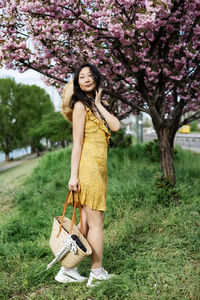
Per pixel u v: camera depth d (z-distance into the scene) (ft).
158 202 13.93
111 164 26.30
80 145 7.48
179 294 6.96
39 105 145.89
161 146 15.07
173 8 12.30
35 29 11.71
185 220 11.32
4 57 11.79
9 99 136.26
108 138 7.69
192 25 13.11
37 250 10.59
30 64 12.99
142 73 13.16
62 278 7.93
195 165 25.13
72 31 12.41
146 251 9.43
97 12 11.70
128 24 11.14
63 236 7.36
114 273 8.32
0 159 172.96
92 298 7.25
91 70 7.47
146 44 11.73
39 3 11.23
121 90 16.97
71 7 11.92
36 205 18.97
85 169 7.40
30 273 8.60
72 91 7.79
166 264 8.41
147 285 7.55
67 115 8.26
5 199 24.82
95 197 7.39
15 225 14.19
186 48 12.21
